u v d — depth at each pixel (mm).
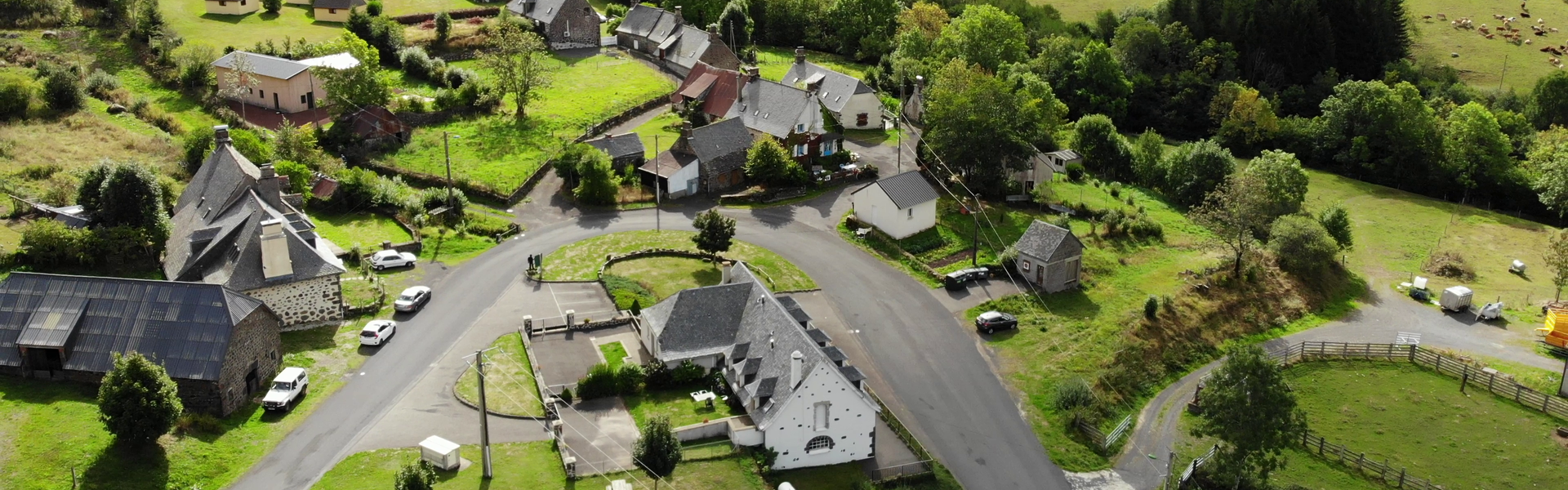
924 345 89375
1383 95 156000
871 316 93562
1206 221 108500
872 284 99375
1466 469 79188
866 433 73125
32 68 141625
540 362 80500
